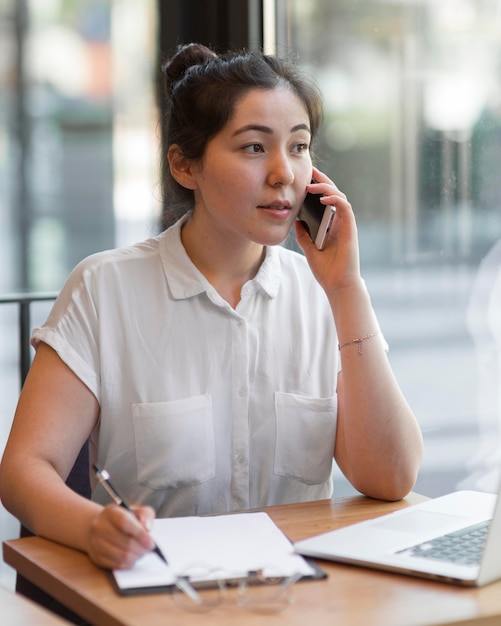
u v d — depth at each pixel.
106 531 1.36
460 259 2.59
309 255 1.84
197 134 1.75
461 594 1.28
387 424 1.74
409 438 1.75
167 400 1.81
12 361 3.72
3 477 1.65
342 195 1.81
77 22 13.76
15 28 13.84
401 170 2.72
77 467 1.84
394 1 2.70
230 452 1.85
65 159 14.27
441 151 2.62
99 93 13.90
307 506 1.70
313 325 1.94
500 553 1.32
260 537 1.46
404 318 2.74
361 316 1.79
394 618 1.21
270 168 1.73
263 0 2.66
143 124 12.89
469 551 1.40
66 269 12.67
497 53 2.45
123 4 13.52
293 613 1.22
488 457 2.54
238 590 1.29
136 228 12.45
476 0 2.49
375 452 1.74
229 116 1.72
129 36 13.22
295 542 1.49
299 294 1.94
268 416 1.87
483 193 2.51
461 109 2.55
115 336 1.81
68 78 13.98
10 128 14.16
